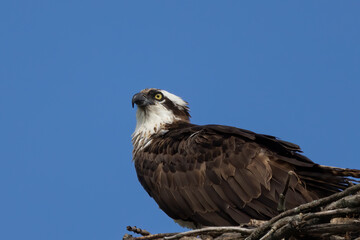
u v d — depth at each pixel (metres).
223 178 12.89
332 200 9.30
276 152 12.91
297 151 12.91
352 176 12.08
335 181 12.28
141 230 12.09
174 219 13.99
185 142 13.83
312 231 9.48
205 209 13.09
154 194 14.12
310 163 12.63
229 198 12.77
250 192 12.55
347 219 10.13
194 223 13.69
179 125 16.16
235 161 12.88
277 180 12.46
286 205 12.13
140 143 15.82
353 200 8.98
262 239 9.54
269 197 12.35
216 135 13.57
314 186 12.51
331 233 9.52
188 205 13.31
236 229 10.13
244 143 13.07
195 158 13.38
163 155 14.05
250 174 12.64
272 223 9.66
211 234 11.32
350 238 10.02
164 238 10.45
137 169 14.75
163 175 13.81
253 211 12.47
